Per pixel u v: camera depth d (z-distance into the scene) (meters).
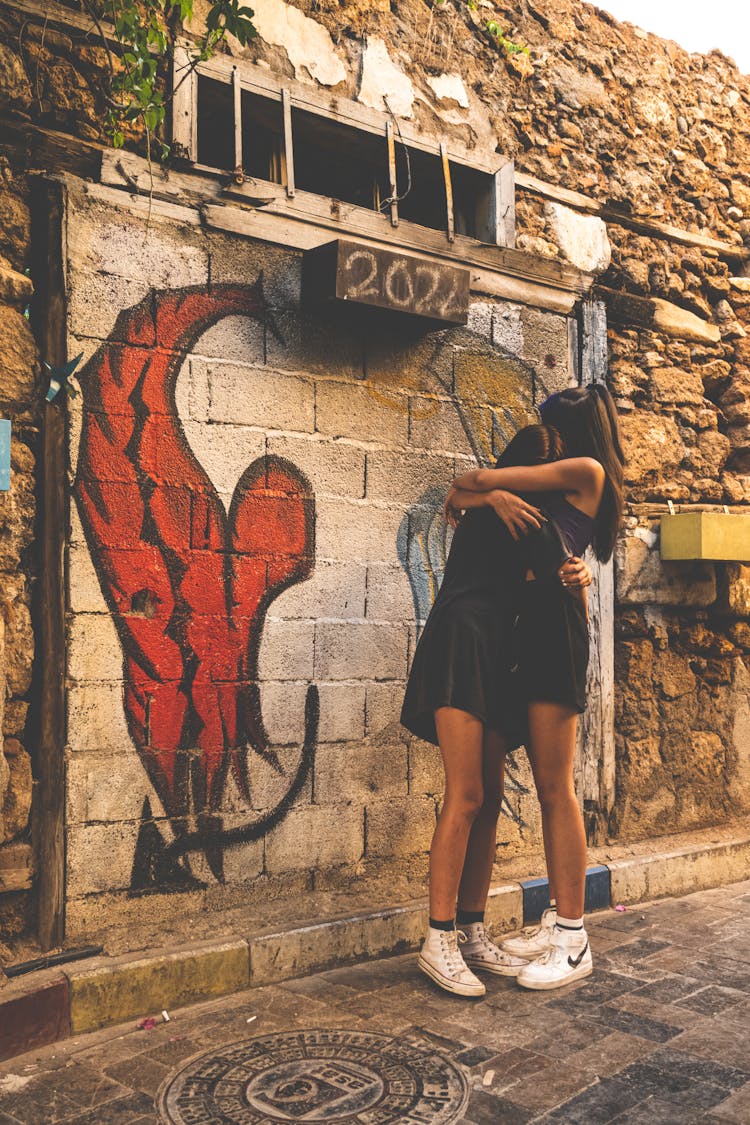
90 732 3.21
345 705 3.81
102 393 3.28
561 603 3.30
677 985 3.29
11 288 3.09
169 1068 2.68
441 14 4.29
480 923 3.46
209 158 4.05
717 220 5.32
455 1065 2.70
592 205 4.76
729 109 5.39
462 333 4.25
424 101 4.20
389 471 3.99
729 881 4.67
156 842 3.33
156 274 3.42
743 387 5.23
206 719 3.46
